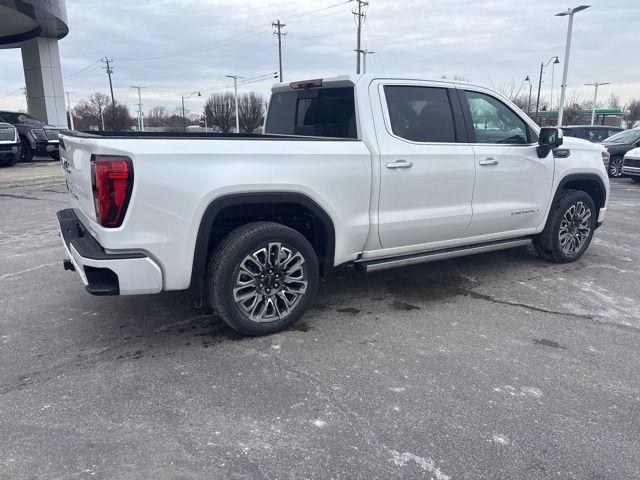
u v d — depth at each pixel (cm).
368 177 418
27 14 2038
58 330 411
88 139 341
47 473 248
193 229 349
